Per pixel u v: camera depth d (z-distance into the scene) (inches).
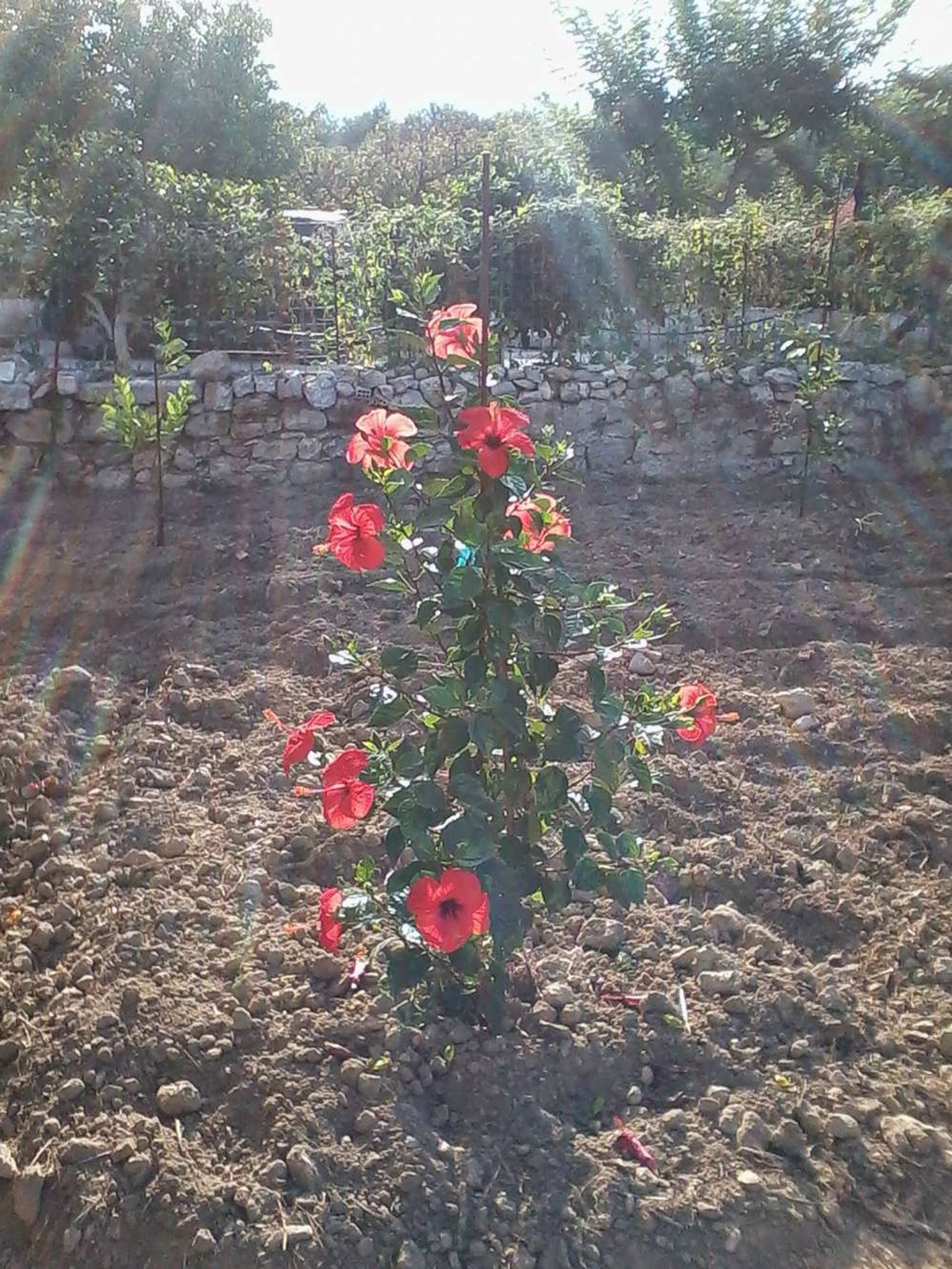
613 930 121.0
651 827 143.4
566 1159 93.8
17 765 149.3
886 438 284.5
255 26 733.9
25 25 546.6
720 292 317.1
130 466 257.1
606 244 289.7
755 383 282.2
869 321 317.7
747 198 527.8
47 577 219.1
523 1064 102.3
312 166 900.0
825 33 674.2
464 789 89.4
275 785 150.8
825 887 133.2
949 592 221.0
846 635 201.3
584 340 288.0
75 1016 105.6
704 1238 87.8
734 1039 108.4
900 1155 97.1
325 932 97.3
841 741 166.1
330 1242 84.9
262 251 289.4
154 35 671.1
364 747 102.5
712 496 266.8
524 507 93.4
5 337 273.3
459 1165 92.0
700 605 208.4
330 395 259.3
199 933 118.6
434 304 287.9
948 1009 114.7
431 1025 105.9
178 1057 100.9
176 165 705.6
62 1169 90.5
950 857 140.6
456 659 94.5
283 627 197.0
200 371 260.2
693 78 693.3
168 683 177.5
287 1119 94.4
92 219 265.7
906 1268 88.2
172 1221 85.8
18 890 129.0
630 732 101.9
